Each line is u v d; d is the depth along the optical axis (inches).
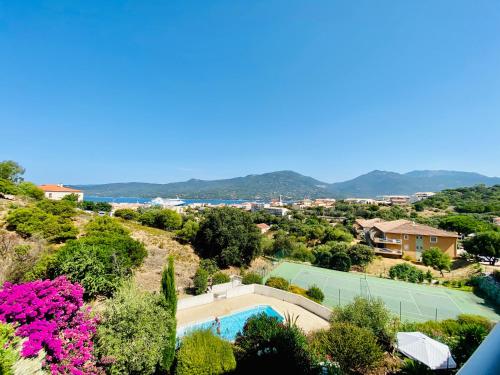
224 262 1572.3
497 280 1107.3
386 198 6574.8
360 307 570.6
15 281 549.6
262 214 3956.7
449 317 847.1
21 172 2167.8
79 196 3225.9
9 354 250.2
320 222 3265.3
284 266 1565.0
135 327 351.6
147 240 1512.1
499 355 80.9
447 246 1680.6
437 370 414.0
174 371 390.3
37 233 943.0
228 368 360.2
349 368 414.6
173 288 442.6
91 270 601.9
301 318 713.6
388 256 1790.1
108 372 325.1
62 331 322.7
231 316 724.7
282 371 367.9
